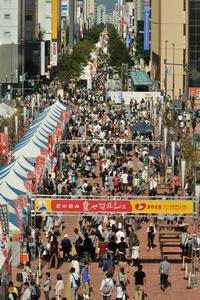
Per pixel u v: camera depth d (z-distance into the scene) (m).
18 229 74.62
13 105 187.62
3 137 117.81
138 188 112.75
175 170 122.44
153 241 88.06
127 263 78.69
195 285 73.69
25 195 79.19
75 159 134.88
